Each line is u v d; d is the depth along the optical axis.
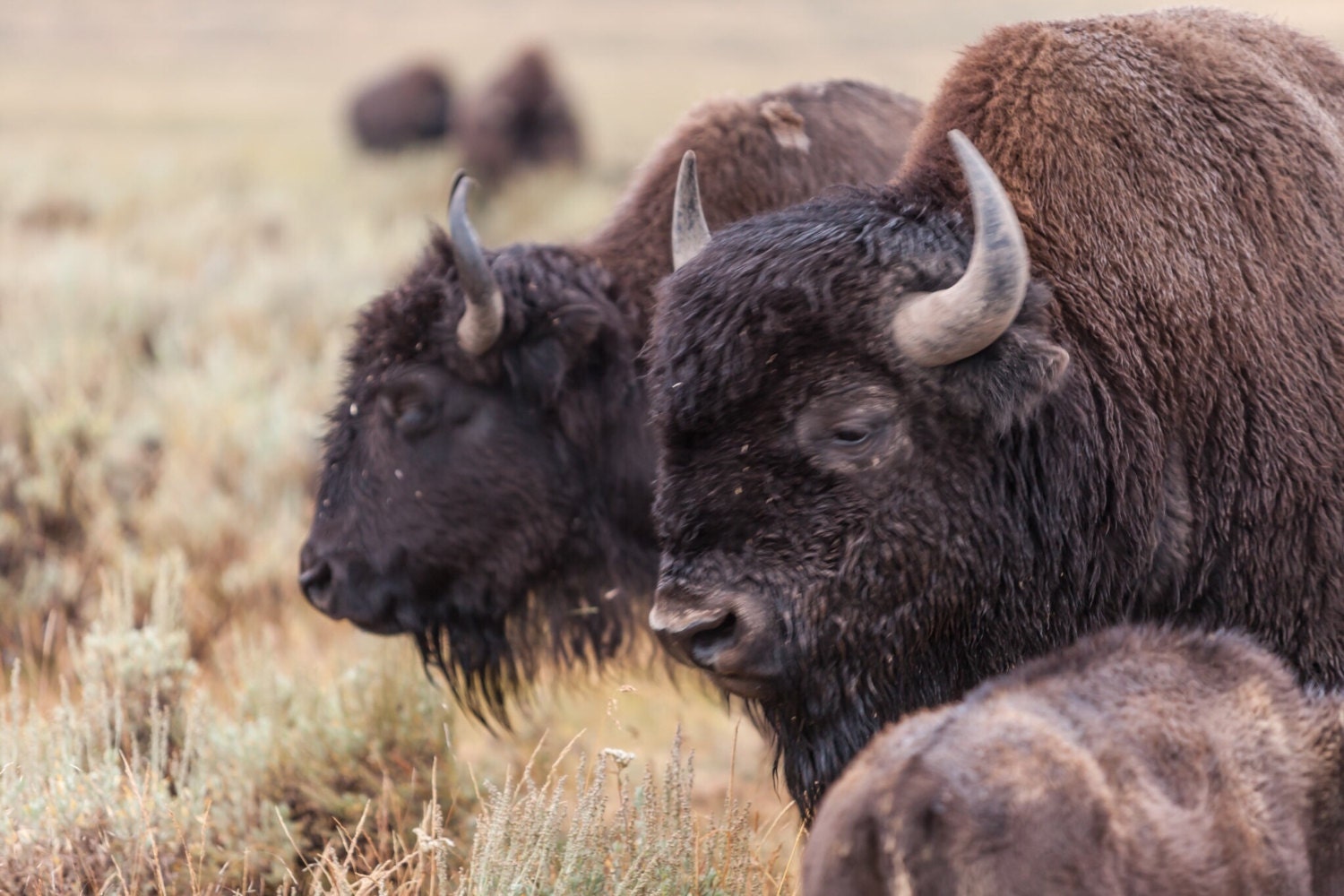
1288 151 13.18
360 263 41.09
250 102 168.50
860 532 11.56
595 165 90.62
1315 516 12.36
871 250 11.70
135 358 30.72
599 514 17.05
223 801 14.58
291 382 28.91
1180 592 12.59
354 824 14.72
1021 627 12.23
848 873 8.04
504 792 12.14
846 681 11.84
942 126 13.56
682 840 12.33
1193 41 13.60
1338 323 12.77
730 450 11.52
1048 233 12.65
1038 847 7.83
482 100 81.44
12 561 21.58
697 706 20.78
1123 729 8.86
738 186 17.73
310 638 21.12
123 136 118.31
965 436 11.72
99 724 15.10
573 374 16.72
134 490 23.64
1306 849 9.58
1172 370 12.44
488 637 17.25
